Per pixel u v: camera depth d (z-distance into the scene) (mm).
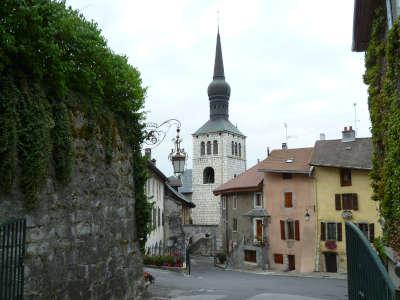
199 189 90750
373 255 5113
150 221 13156
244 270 44906
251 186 48375
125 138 11742
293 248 43562
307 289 23453
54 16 7504
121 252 11094
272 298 17906
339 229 40875
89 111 9461
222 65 98062
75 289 8547
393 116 11602
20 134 6852
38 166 7148
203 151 91688
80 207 8930
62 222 8188
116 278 10641
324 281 30844
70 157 8258
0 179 6465
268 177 46219
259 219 47375
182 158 16188
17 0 6496
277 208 45156
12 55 6879
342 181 41094
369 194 39594
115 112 11242
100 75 9812
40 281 7379
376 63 14258
